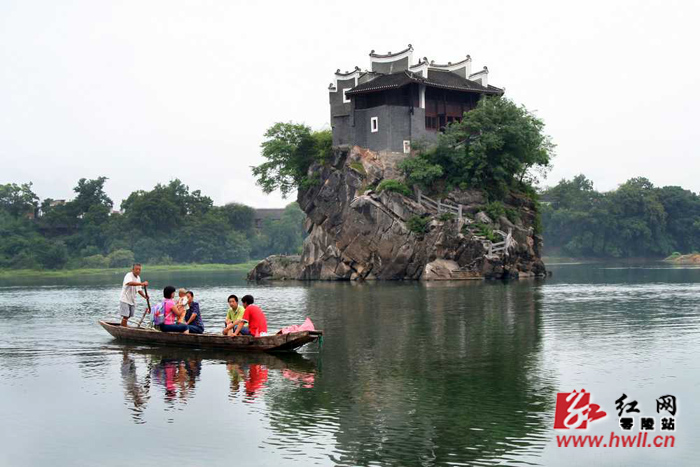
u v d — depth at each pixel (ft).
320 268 239.30
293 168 249.55
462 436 44.24
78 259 434.71
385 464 39.86
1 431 46.62
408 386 56.70
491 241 208.33
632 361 65.62
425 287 174.81
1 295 184.03
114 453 42.29
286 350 72.79
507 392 54.39
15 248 426.92
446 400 52.26
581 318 98.27
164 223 467.93
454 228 208.74
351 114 240.12
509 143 219.00
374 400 52.60
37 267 413.80
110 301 156.04
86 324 101.91
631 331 84.64
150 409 51.29
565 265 363.56
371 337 82.38
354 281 221.66
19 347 78.33
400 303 126.52
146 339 79.71
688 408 49.83
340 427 46.29
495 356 68.85
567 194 449.89
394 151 230.68
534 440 43.62
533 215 233.76
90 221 466.70
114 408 51.72
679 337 79.56
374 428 46.06
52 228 469.16
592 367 63.05
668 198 453.58
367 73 243.81
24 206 474.08
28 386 58.75
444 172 222.89
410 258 212.43
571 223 440.86
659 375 59.47
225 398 53.93
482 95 242.78
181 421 48.24
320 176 243.19
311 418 48.32
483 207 216.13
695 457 40.70
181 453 42.09
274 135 253.85
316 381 59.06
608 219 429.38
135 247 449.89
